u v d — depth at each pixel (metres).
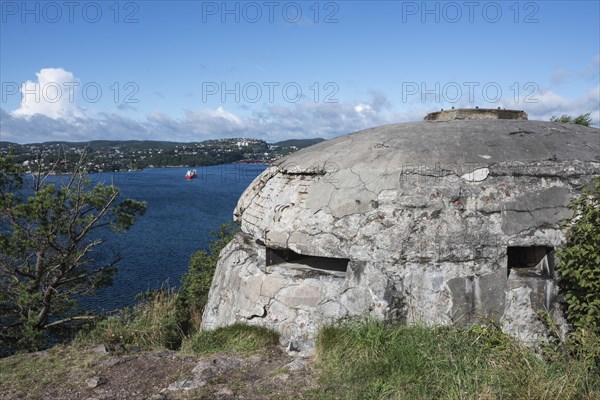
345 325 4.16
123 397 3.62
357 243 4.27
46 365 4.24
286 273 4.69
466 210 4.17
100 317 10.48
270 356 4.18
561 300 4.16
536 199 4.21
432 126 5.00
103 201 10.85
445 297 4.13
